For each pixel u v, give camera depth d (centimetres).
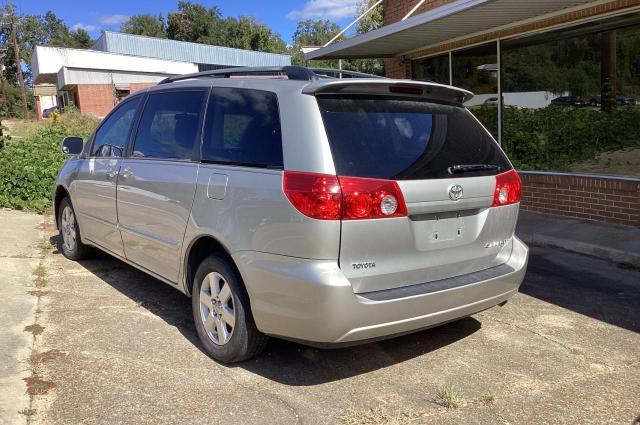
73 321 454
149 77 3775
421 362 396
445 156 371
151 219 447
